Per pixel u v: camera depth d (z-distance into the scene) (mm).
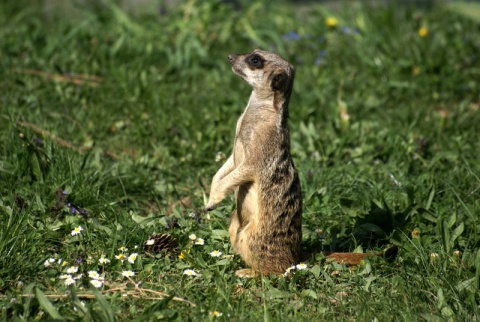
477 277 7336
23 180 9172
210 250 8148
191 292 7309
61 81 13031
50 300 6941
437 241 8445
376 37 15758
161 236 8102
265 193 7688
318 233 8703
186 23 15812
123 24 15688
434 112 12922
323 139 11383
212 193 7809
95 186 9203
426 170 10492
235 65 7953
